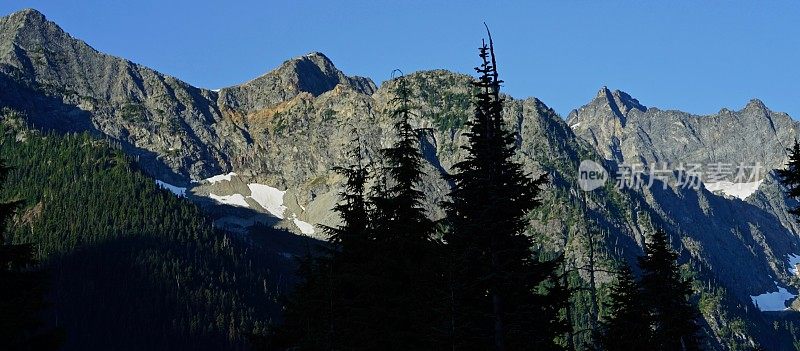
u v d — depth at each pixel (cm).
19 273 2855
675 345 4838
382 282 3419
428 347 3189
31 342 2870
